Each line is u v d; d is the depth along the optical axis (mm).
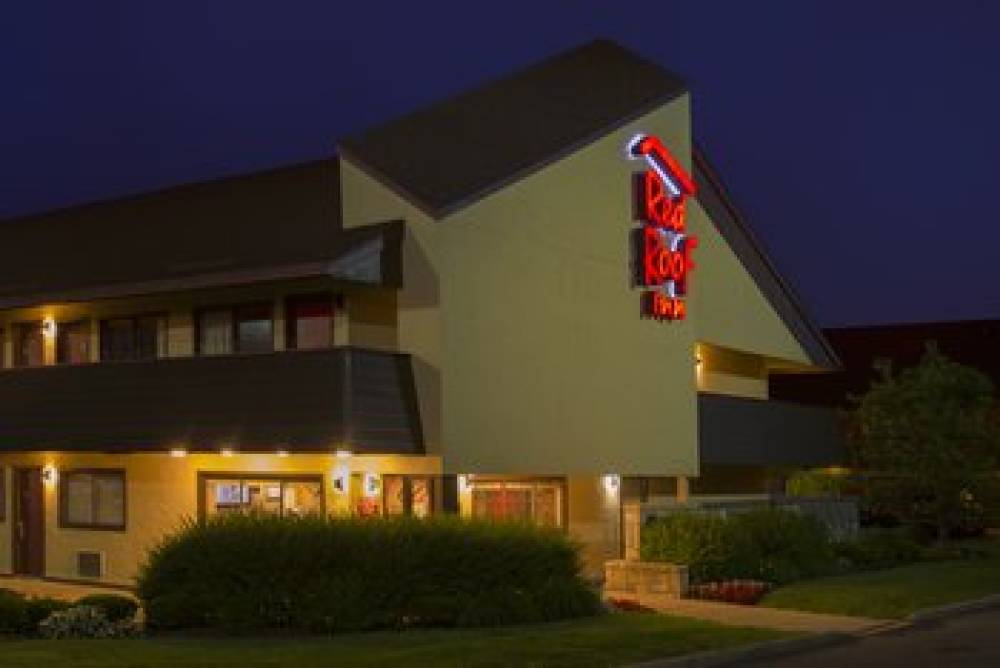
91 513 27734
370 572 18516
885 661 16688
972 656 17141
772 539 26266
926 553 31562
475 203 24062
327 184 27312
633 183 28891
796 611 22094
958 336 54438
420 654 15242
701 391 33719
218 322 25938
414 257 23438
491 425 24172
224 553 18594
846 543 30078
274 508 24859
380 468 23859
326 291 24266
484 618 18812
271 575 18328
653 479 29609
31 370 27281
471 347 23781
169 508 26266
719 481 35812
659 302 29203
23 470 29188
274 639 17469
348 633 17984
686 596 23734
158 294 24578
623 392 28156
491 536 19594
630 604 21781
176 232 27359
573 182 26891
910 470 33656
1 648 15867
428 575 18875
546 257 25938
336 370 22266
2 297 26734
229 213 27516
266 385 23109
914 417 33844
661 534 24938
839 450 39250
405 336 23500
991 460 34250
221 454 24828
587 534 27062
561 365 26234
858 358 54719
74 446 25781
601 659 15383
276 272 22391
